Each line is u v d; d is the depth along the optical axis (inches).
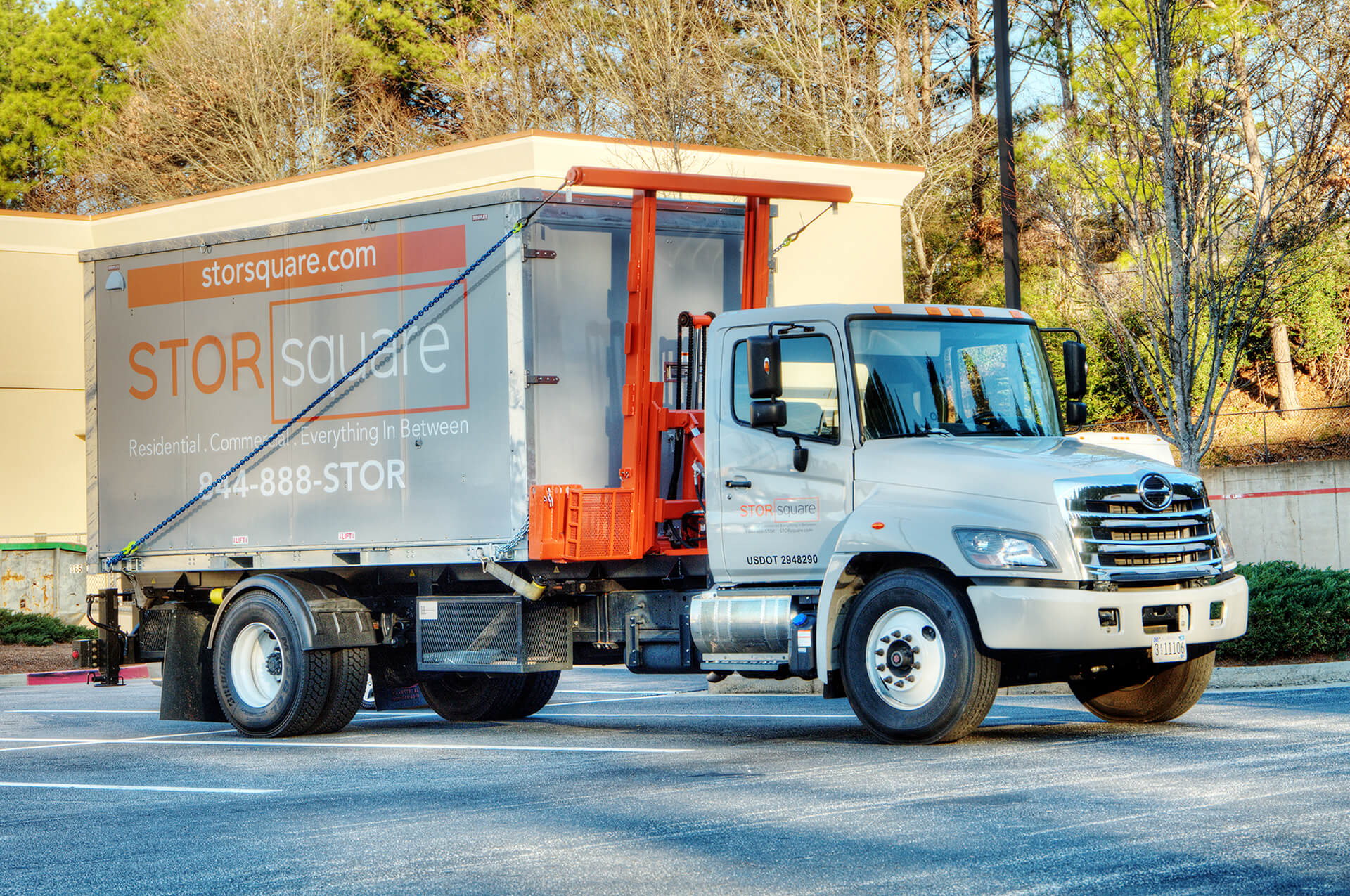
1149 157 683.4
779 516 426.0
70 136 2135.8
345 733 505.7
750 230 482.6
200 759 438.6
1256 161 712.4
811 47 1358.3
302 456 490.6
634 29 1285.7
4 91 2201.0
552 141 877.2
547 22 1488.7
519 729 502.9
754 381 402.6
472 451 452.4
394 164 938.1
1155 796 304.0
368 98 1822.1
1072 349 448.5
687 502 460.8
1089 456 401.7
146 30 2202.3
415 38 1822.1
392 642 499.8
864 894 231.1
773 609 422.9
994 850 258.2
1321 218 670.5
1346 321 1164.5
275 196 1019.9
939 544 389.1
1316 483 971.9
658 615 462.0
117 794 370.3
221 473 508.4
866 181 1009.5
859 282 1002.1
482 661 466.6
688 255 479.2
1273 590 606.9
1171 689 432.5
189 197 1091.9
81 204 1988.2
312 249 488.1
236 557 507.8
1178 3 665.0
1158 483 395.5
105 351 535.2
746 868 251.9
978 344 436.1
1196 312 658.2
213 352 510.6
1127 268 763.4
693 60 1280.8
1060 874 240.1
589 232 456.8
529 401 441.7
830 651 409.7
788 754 390.6
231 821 320.5
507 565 461.7
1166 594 389.7
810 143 1328.7
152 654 529.7
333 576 510.0
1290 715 446.3
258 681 500.1
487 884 246.7
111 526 534.3
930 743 393.1
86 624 1106.7
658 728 488.7
